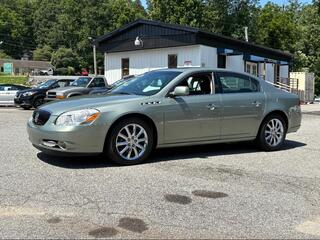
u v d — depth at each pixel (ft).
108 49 87.25
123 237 14.29
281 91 30.45
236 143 31.81
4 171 21.90
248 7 166.91
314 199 18.89
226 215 16.62
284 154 28.45
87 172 22.03
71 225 15.15
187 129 25.61
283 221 16.22
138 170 22.77
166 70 27.45
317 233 15.21
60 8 420.36
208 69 27.27
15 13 444.96
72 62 342.23
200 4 150.30
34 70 387.96
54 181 20.24
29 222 15.34
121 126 23.45
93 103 23.41
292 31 165.58
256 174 22.75
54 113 22.84
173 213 16.62
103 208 16.85
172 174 22.13
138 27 81.30
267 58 92.02
